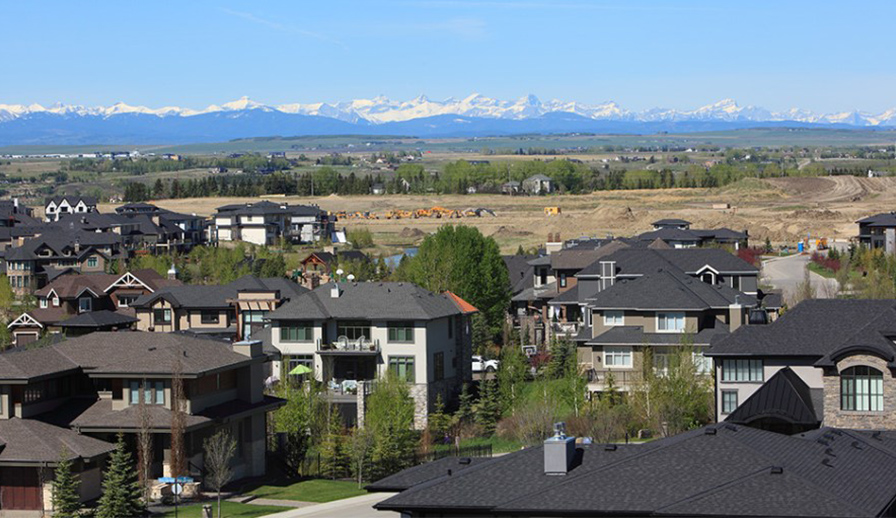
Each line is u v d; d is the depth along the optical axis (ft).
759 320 274.57
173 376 238.27
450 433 309.42
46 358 246.88
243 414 255.91
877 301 252.21
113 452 234.17
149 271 518.78
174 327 419.13
